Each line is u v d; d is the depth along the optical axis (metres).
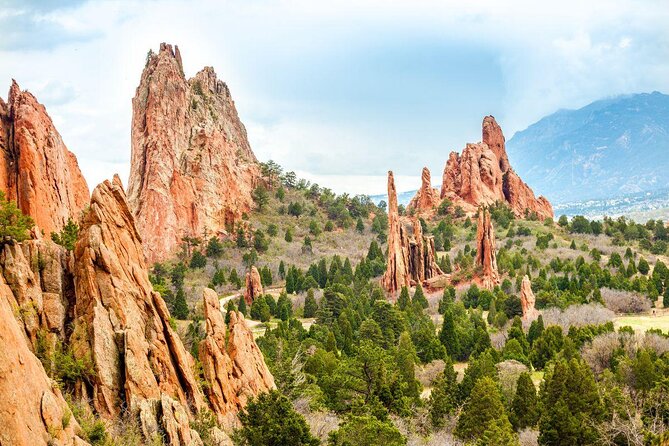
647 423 79.56
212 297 66.31
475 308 182.12
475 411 79.06
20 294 48.09
